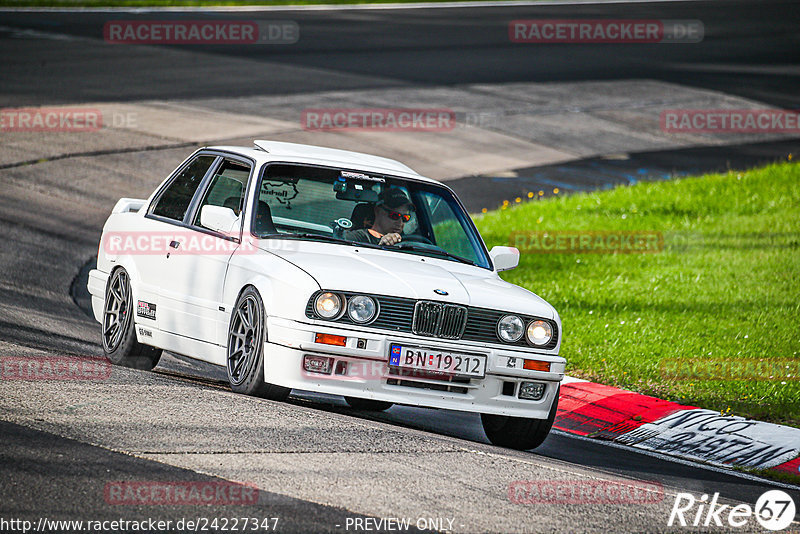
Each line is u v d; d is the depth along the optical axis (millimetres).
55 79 96062
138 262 31047
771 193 71875
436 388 25672
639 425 32094
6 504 16484
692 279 51406
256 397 25875
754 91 120688
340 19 157250
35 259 48188
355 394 24969
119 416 22141
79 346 33125
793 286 49969
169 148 75500
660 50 147250
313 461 20609
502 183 77000
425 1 187500
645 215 67125
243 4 164125
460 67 122938
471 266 29219
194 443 20797
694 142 96562
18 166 66688
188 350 28703
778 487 26328
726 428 31234
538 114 101688
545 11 183500
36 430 20469
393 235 28969
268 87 101875
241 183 29297
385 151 81688
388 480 20031
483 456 23422
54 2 148625
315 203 28906
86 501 17000
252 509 17375
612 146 92688
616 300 47594
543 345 26656
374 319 25172
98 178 66500
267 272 26047
